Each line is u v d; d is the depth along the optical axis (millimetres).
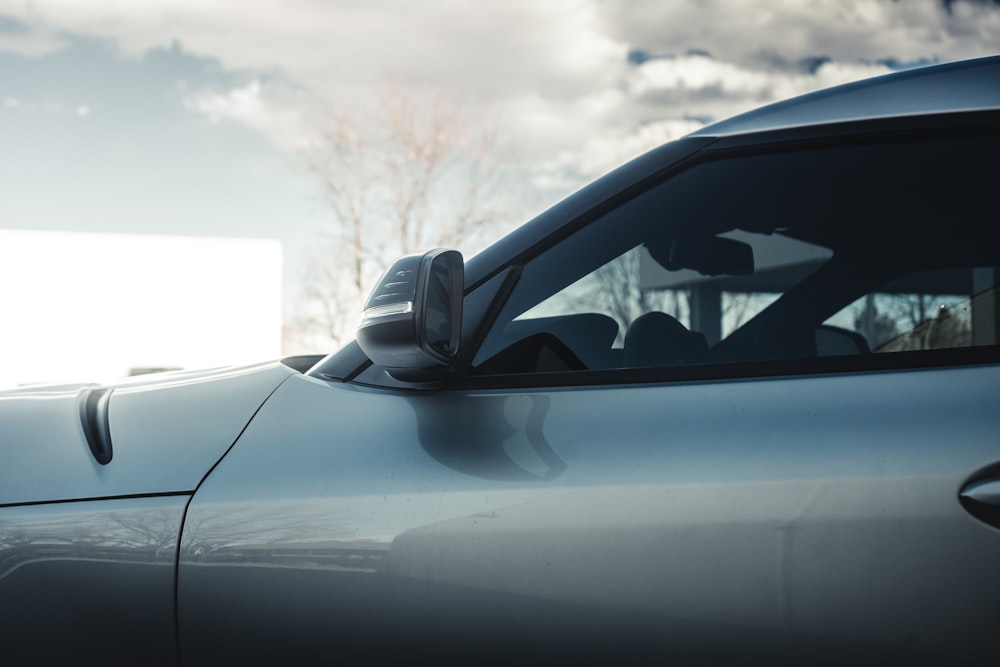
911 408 1267
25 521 1494
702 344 1514
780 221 1656
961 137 1439
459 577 1315
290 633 1375
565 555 1284
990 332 1526
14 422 1643
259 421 1526
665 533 1260
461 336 1475
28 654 1456
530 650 1289
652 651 1252
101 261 39594
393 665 1336
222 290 40281
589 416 1357
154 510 1460
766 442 1276
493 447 1363
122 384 1819
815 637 1209
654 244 1543
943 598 1190
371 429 1446
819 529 1223
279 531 1396
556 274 1508
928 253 1682
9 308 38938
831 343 1570
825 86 1559
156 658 1426
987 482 1206
